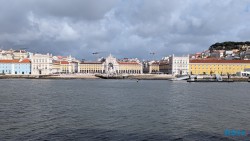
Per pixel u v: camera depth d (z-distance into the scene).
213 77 182.75
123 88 107.75
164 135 32.22
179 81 183.38
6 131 33.28
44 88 104.38
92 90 96.19
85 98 68.88
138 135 32.12
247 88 111.25
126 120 40.12
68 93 83.19
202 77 182.50
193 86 123.69
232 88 111.00
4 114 44.25
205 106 55.09
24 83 142.25
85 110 48.94
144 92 88.56
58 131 33.53
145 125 36.97
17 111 47.22
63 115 43.81
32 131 33.41
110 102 60.91
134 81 182.25
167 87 115.12
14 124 36.94
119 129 34.75
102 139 30.47
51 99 65.81
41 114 44.53
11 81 167.50
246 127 36.31
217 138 31.22
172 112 47.34
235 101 63.91
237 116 44.00
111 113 45.94
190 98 70.19
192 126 36.59
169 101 63.31
